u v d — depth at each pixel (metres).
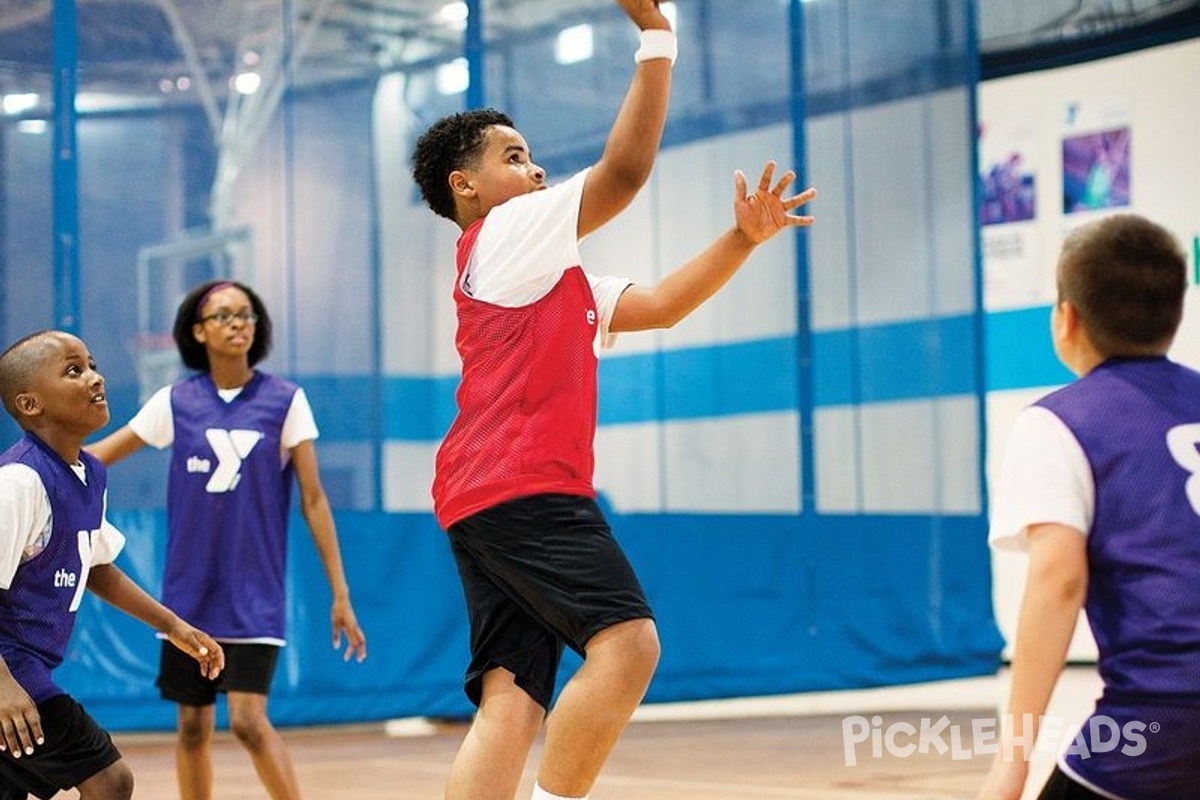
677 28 7.57
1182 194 8.95
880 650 7.94
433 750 5.94
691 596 7.43
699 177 7.59
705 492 7.52
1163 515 1.79
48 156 6.22
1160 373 1.88
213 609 3.79
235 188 6.50
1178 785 1.75
